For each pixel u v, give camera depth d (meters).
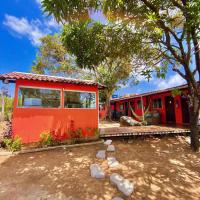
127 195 3.58
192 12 3.65
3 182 4.20
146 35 6.64
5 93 13.84
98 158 6.05
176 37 5.97
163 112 13.73
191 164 5.51
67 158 6.06
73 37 6.38
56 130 8.16
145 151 6.95
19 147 6.83
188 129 9.53
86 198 3.51
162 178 4.48
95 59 6.55
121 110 21.25
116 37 6.59
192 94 7.00
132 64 7.97
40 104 7.98
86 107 9.25
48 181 4.27
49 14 4.06
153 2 5.29
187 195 3.69
